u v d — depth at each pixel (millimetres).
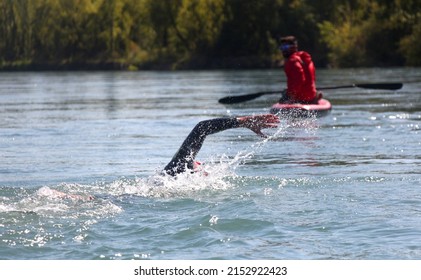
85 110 46938
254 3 125812
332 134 32688
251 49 127500
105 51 142250
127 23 140875
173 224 15445
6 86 79875
